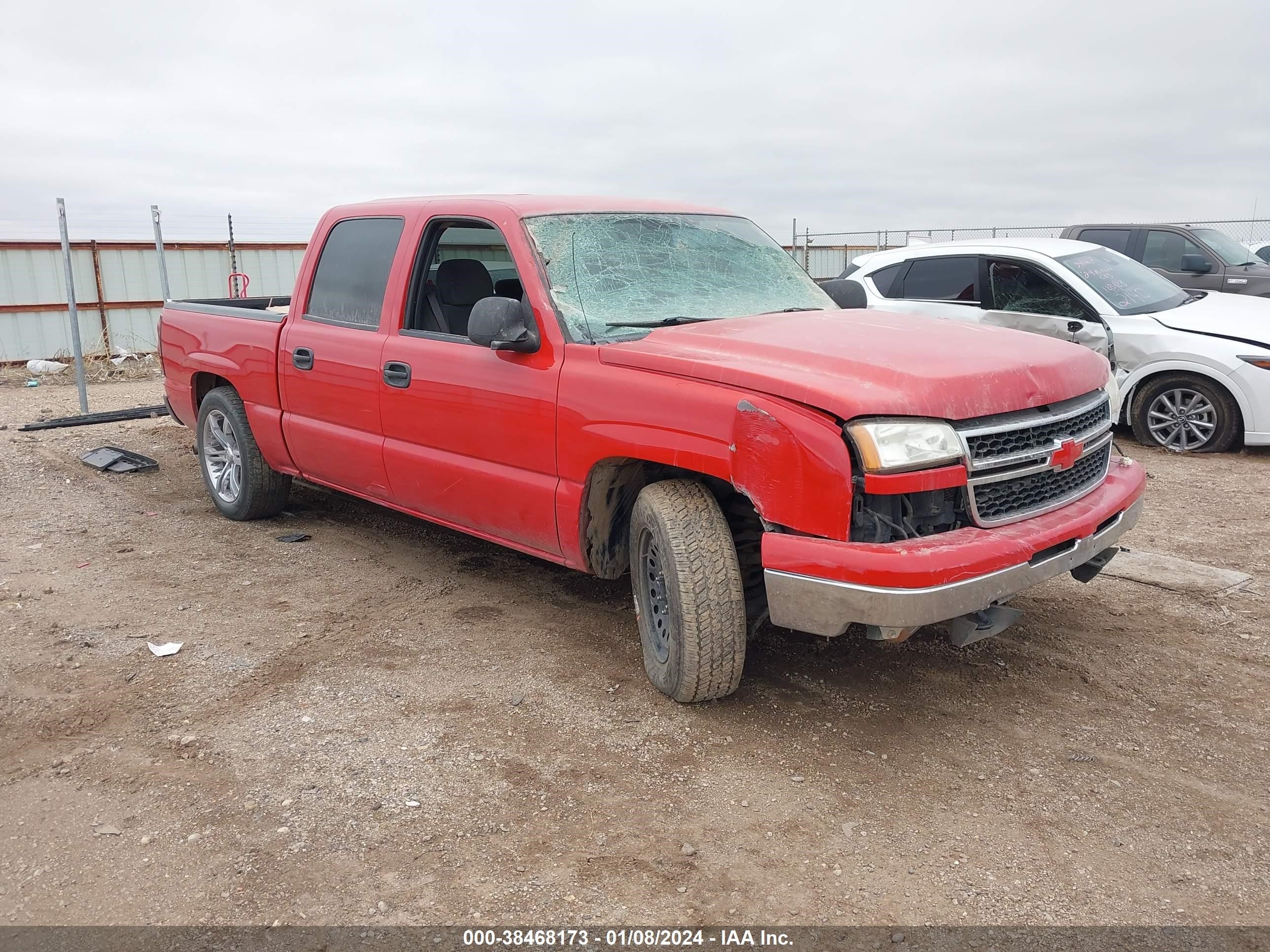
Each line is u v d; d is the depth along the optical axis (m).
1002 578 3.06
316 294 5.31
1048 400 3.34
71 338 17.47
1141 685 3.80
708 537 3.39
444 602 4.82
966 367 3.24
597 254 4.22
